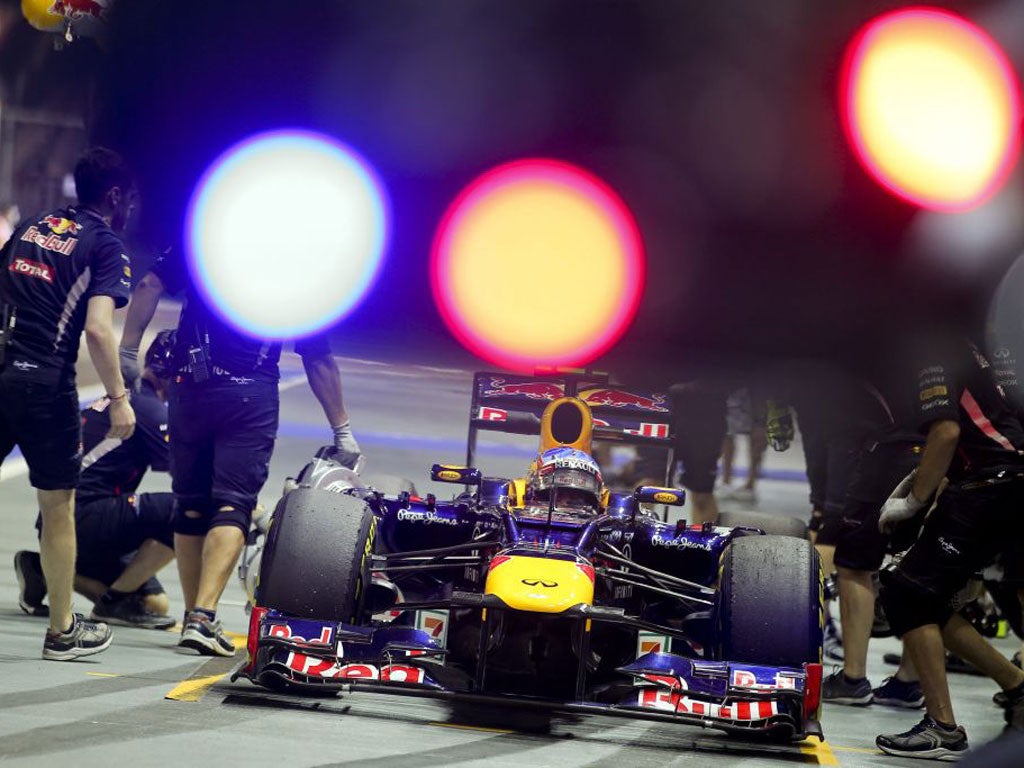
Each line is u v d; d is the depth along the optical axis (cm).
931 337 2233
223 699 2100
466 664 2345
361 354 9656
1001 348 2230
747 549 2189
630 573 2425
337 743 1852
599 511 2478
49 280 2242
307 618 2120
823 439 3086
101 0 3719
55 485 2264
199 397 2562
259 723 1942
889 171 9644
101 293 2259
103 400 2845
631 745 2050
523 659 2158
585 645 2089
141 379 2880
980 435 2231
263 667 2083
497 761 1830
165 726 1855
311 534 2156
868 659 3259
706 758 1994
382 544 2586
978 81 9250
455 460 5481
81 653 2327
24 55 11519
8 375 2223
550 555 2153
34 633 2578
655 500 2416
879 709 2700
